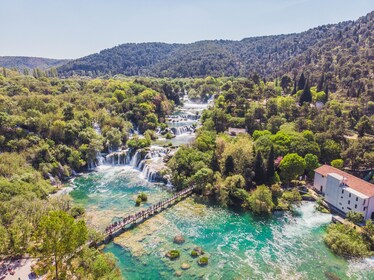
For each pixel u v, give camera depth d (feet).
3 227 160.15
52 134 332.80
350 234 191.42
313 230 209.15
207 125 411.34
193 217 229.25
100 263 147.54
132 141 375.25
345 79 515.91
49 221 110.93
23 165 272.72
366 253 178.91
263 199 233.55
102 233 196.54
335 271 165.89
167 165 315.78
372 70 521.65
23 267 152.46
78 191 277.44
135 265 170.71
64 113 368.89
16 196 202.49
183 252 184.03
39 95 442.09
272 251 185.26
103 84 647.15
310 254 181.88
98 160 350.02
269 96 501.97
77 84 628.69
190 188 271.28
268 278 160.45
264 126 391.24
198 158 295.48
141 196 258.78
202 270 166.81
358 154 279.08
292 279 159.43
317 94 473.67
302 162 263.49
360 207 208.33
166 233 205.98
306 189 264.11
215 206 247.91
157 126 476.95
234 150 282.56
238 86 548.72
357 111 390.42
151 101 536.42
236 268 168.76
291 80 625.41
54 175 294.87
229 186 252.42
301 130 351.05
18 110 343.67
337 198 231.09
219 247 189.78
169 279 159.22
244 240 197.67
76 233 118.01
